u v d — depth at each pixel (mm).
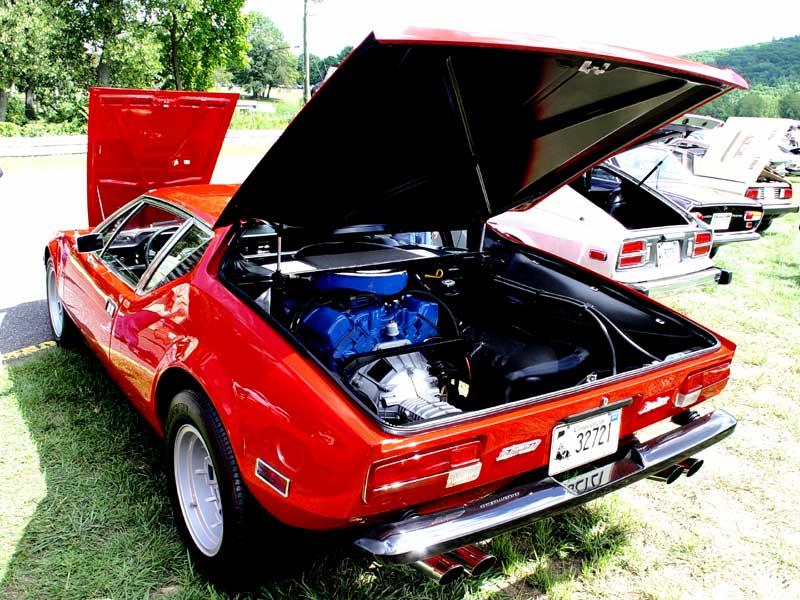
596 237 5148
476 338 2861
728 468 3406
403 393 2350
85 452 3064
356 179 2352
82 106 37219
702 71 2082
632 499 3078
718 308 6211
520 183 2787
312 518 1836
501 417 1926
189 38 41656
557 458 2111
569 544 2664
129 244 3557
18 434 3203
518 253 3396
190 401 2229
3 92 36344
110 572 2316
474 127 2312
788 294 6762
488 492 2131
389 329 2480
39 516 2600
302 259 2658
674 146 9562
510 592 2391
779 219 12367
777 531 2875
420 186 2600
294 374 1892
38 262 6762
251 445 1938
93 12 36281
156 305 2621
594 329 2879
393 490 1760
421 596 2305
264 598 2256
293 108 67250
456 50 1781
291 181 2211
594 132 2473
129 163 4129
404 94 1958
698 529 2861
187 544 2387
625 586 2479
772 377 4629
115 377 3123
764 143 8203
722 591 2477
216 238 2475
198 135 4254
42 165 16438
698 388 2512
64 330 4191
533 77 2061
